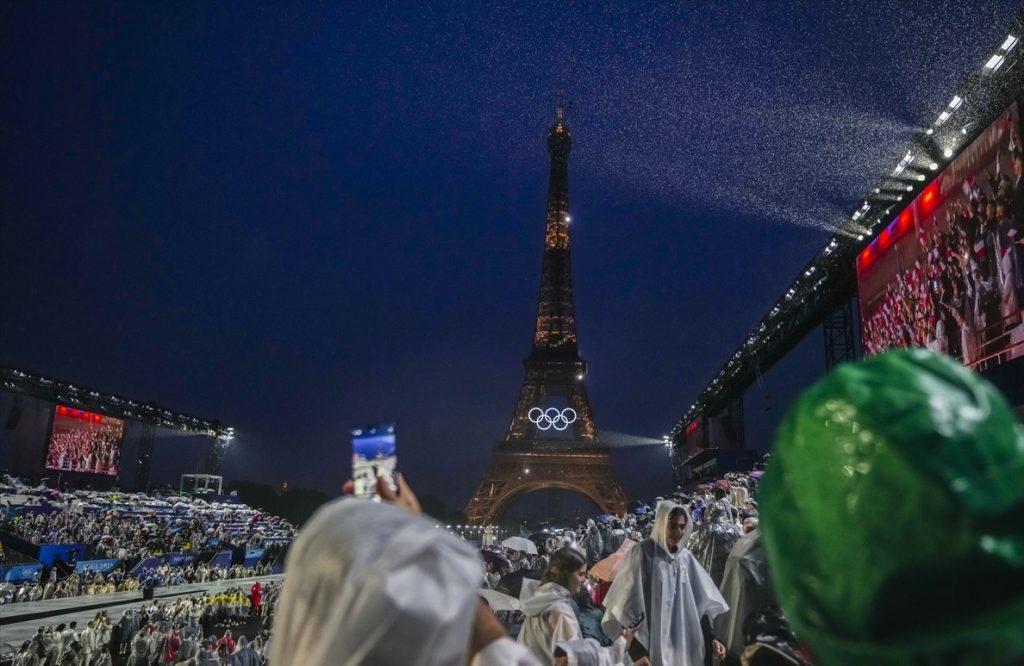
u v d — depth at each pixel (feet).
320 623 3.76
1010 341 57.98
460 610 3.75
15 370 190.80
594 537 46.80
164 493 281.95
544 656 16.71
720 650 19.20
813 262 106.22
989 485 2.24
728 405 195.11
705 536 25.86
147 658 81.30
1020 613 2.10
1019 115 57.36
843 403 2.62
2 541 139.03
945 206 68.49
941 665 2.20
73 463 224.53
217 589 161.48
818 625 2.51
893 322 79.41
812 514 2.55
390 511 4.30
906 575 2.24
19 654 73.46
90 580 143.02
